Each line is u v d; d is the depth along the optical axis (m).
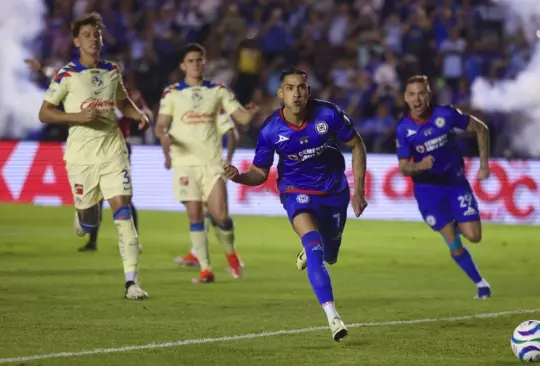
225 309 21.73
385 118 56.12
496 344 17.47
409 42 62.03
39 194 50.78
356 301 23.52
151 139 53.94
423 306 22.69
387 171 51.19
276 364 15.48
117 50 58.56
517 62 62.16
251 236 41.25
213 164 27.55
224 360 15.77
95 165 23.36
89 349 16.58
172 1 61.53
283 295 24.33
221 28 60.09
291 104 17.30
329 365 15.44
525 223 51.25
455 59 61.03
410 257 34.94
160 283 26.56
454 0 64.88
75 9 59.50
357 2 63.88
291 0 63.22
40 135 56.38
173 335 18.14
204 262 27.06
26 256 32.31
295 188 18.47
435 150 25.22
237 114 27.88
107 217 46.78
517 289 26.55
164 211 50.38
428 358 16.08
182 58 27.91
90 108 22.47
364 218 50.78
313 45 60.81
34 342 17.20
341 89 58.50
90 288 24.98
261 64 58.19
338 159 18.69
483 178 25.47
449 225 25.14
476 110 56.75
